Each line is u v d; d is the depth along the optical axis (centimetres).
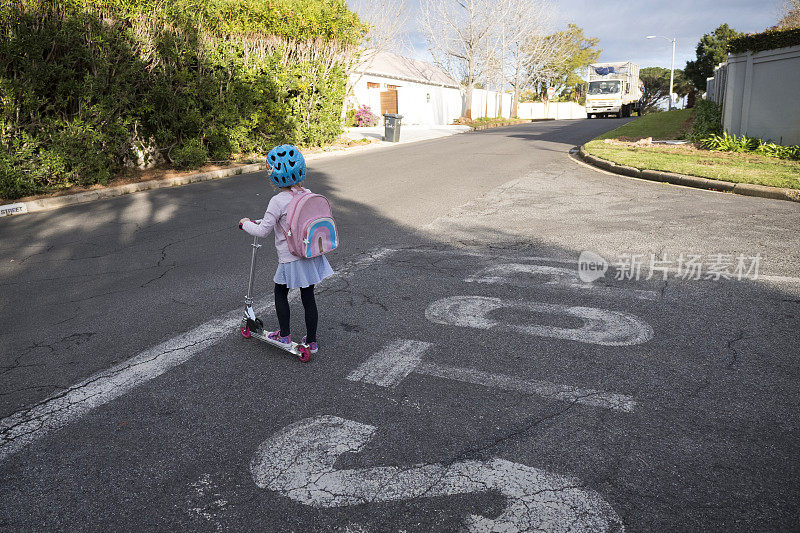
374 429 327
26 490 285
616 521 253
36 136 1100
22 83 1070
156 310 520
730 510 258
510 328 457
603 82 4284
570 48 4906
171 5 1327
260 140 1653
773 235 716
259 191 1154
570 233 762
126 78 1252
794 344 413
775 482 275
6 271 655
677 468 286
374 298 534
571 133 2447
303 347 405
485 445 309
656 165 1249
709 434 313
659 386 363
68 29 1124
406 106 3366
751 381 365
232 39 1525
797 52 1441
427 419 335
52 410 356
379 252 689
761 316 464
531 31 4175
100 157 1184
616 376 376
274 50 1689
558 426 324
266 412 348
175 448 315
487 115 4538
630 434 315
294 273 398
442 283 571
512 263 633
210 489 282
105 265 666
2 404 365
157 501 275
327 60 1880
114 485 287
